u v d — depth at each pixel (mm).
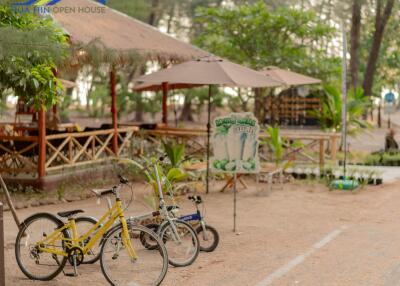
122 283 6598
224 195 13438
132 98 37719
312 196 13406
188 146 18406
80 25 14445
